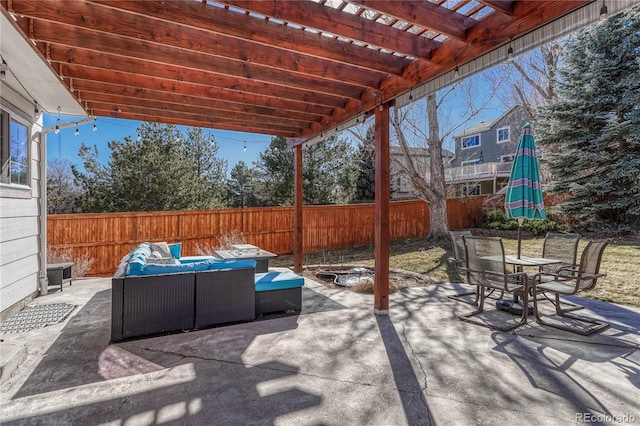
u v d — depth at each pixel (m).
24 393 2.45
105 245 7.71
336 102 5.10
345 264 7.96
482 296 4.34
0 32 2.73
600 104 9.44
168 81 4.39
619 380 2.63
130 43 3.31
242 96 4.88
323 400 2.37
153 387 2.54
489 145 19.06
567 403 2.32
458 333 3.64
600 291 5.23
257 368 2.85
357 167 15.52
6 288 4.10
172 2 2.69
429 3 2.85
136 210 11.78
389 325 3.90
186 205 12.50
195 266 3.88
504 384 2.58
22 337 3.53
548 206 11.76
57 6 2.68
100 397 2.40
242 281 4.01
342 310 4.50
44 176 5.26
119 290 3.43
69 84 4.13
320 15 2.88
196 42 3.22
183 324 3.72
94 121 5.44
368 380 2.64
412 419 2.15
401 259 8.40
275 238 9.86
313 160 14.63
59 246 7.26
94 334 3.62
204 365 2.91
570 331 3.65
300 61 3.74
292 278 4.43
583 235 9.74
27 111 4.64
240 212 9.34
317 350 3.21
